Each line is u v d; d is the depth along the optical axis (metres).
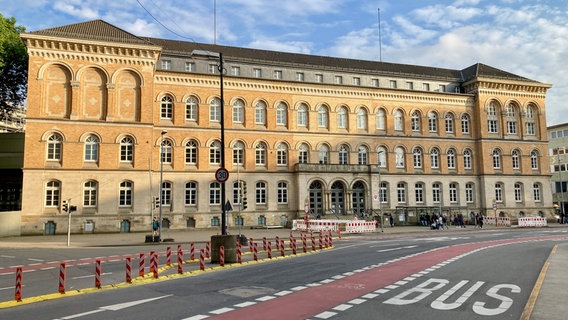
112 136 43.31
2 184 54.25
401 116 58.12
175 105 47.81
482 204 59.69
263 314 9.26
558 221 62.44
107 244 31.09
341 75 56.44
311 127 53.44
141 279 14.57
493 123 61.44
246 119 50.69
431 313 9.22
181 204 46.78
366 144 55.62
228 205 32.31
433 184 58.25
